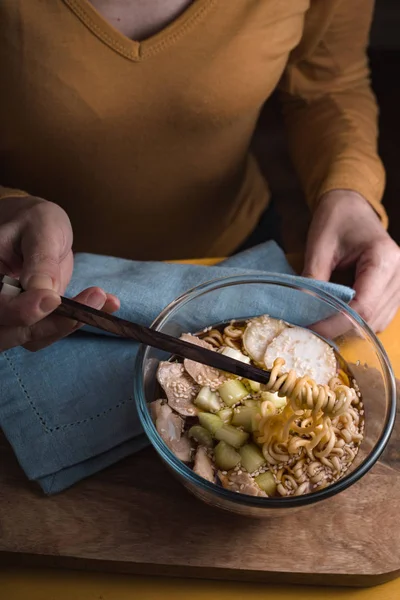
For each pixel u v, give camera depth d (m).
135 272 0.72
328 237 0.75
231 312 0.65
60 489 0.62
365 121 0.89
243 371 0.57
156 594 0.60
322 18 0.85
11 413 0.65
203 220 0.94
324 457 0.59
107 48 0.74
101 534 0.60
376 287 0.70
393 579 0.60
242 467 0.59
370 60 1.72
